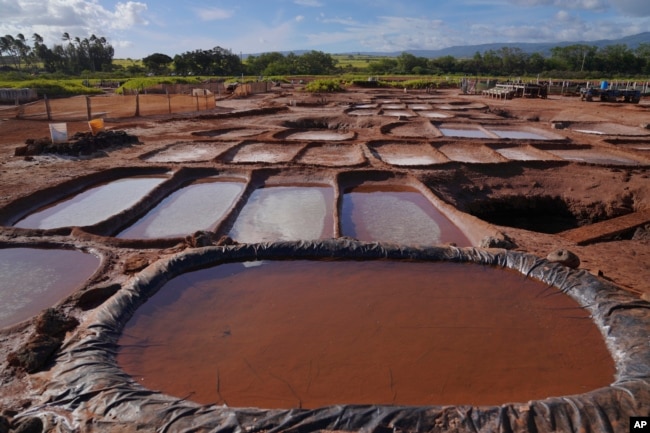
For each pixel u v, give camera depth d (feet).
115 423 10.62
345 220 29.37
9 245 22.89
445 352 14.33
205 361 13.80
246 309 16.69
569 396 11.20
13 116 67.82
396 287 18.30
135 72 245.65
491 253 20.18
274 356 14.06
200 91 98.27
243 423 10.28
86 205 30.83
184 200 32.55
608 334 15.01
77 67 260.21
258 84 123.95
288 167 39.06
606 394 11.21
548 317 16.26
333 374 13.25
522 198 38.65
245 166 39.58
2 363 13.51
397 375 13.25
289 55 298.97
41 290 18.84
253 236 26.25
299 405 12.00
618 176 40.11
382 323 15.87
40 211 29.55
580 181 40.27
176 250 22.13
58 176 35.04
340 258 20.43
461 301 17.30
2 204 27.89
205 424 10.29
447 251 20.44
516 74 243.19
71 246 22.76
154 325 15.64
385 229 27.99
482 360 13.98
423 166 40.47
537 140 54.29
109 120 65.51
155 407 10.87
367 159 42.88
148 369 13.39
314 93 120.16
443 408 10.68
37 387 12.39
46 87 102.37
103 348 13.80
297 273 19.39
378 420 10.36
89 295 17.10
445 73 255.50
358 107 88.99
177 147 48.37
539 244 25.91
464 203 36.65
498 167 41.86
